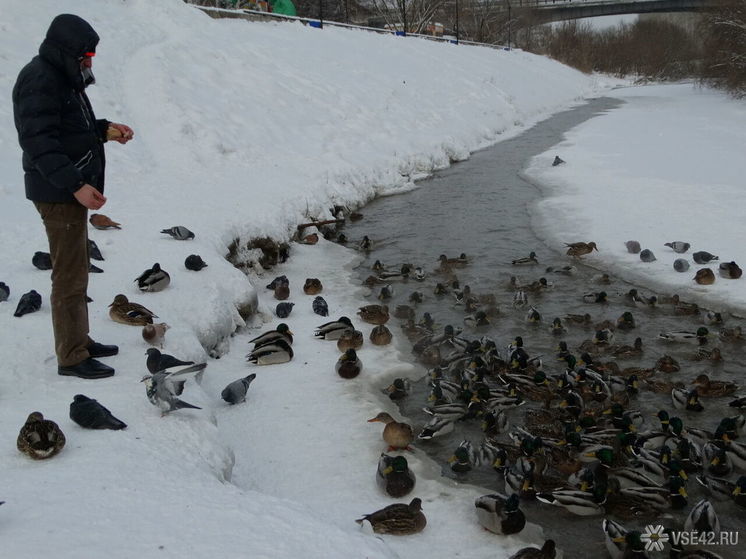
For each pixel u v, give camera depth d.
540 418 9.17
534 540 6.77
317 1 65.56
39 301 9.34
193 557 4.52
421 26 63.31
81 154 7.07
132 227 13.70
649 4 92.25
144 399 7.25
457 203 21.91
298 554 4.71
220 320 10.92
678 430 8.56
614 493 7.46
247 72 27.16
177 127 21.16
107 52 23.73
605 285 14.34
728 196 19.81
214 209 15.75
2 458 5.86
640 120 40.31
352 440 8.58
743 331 11.81
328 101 28.44
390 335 11.52
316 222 17.92
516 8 85.56
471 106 37.97
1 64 19.91
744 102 48.16
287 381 10.11
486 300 13.57
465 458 8.02
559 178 24.41
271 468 7.93
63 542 4.57
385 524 6.67
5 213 13.54
